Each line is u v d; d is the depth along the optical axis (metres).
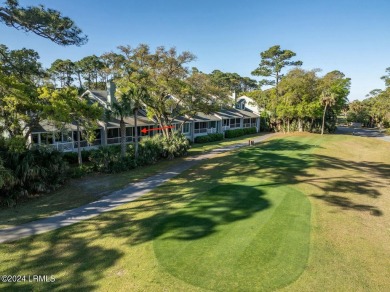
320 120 48.59
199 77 25.84
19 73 16.61
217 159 24.41
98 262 8.02
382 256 8.57
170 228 10.23
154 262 7.94
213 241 9.20
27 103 17.17
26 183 14.30
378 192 15.62
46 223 10.95
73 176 17.86
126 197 14.27
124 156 20.94
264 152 27.02
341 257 8.38
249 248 8.73
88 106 19.64
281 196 14.09
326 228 10.46
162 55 23.62
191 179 17.70
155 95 25.06
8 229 10.39
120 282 7.05
